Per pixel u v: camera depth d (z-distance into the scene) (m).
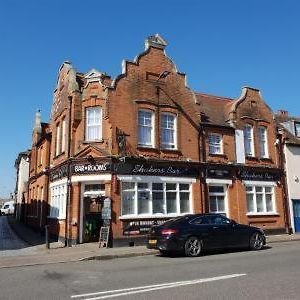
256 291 7.93
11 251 17.22
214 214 15.87
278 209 24.94
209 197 22.20
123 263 12.91
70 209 19.22
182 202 20.94
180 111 21.72
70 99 20.75
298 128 29.11
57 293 8.14
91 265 12.53
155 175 20.03
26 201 36.09
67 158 20.06
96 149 19.23
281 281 8.92
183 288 8.38
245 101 25.19
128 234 18.59
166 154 20.72
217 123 23.73
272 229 24.20
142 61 21.05
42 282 9.45
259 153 24.95
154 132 20.62
